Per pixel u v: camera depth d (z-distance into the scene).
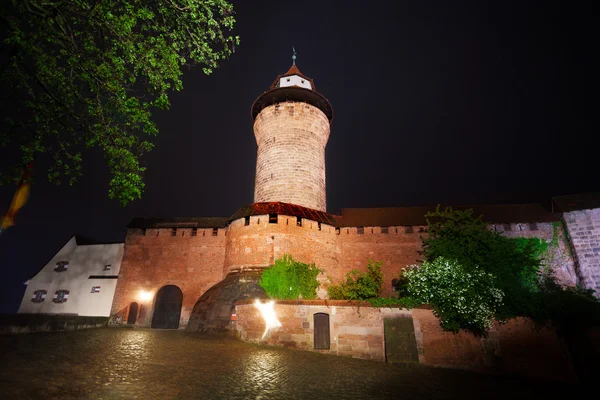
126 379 7.75
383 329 11.85
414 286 12.58
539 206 25.61
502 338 11.09
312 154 27.64
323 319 12.79
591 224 21.86
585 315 11.41
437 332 11.51
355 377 9.20
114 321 23.92
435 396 7.87
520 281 13.33
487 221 24.19
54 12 8.10
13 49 7.91
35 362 8.66
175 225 27.05
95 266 28.08
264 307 14.02
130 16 9.05
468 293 11.39
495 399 7.89
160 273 25.50
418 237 25.16
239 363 10.16
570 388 9.44
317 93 29.11
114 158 9.89
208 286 24.89
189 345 13.16
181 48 9.67
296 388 7.93
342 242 25.48
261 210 22.59
